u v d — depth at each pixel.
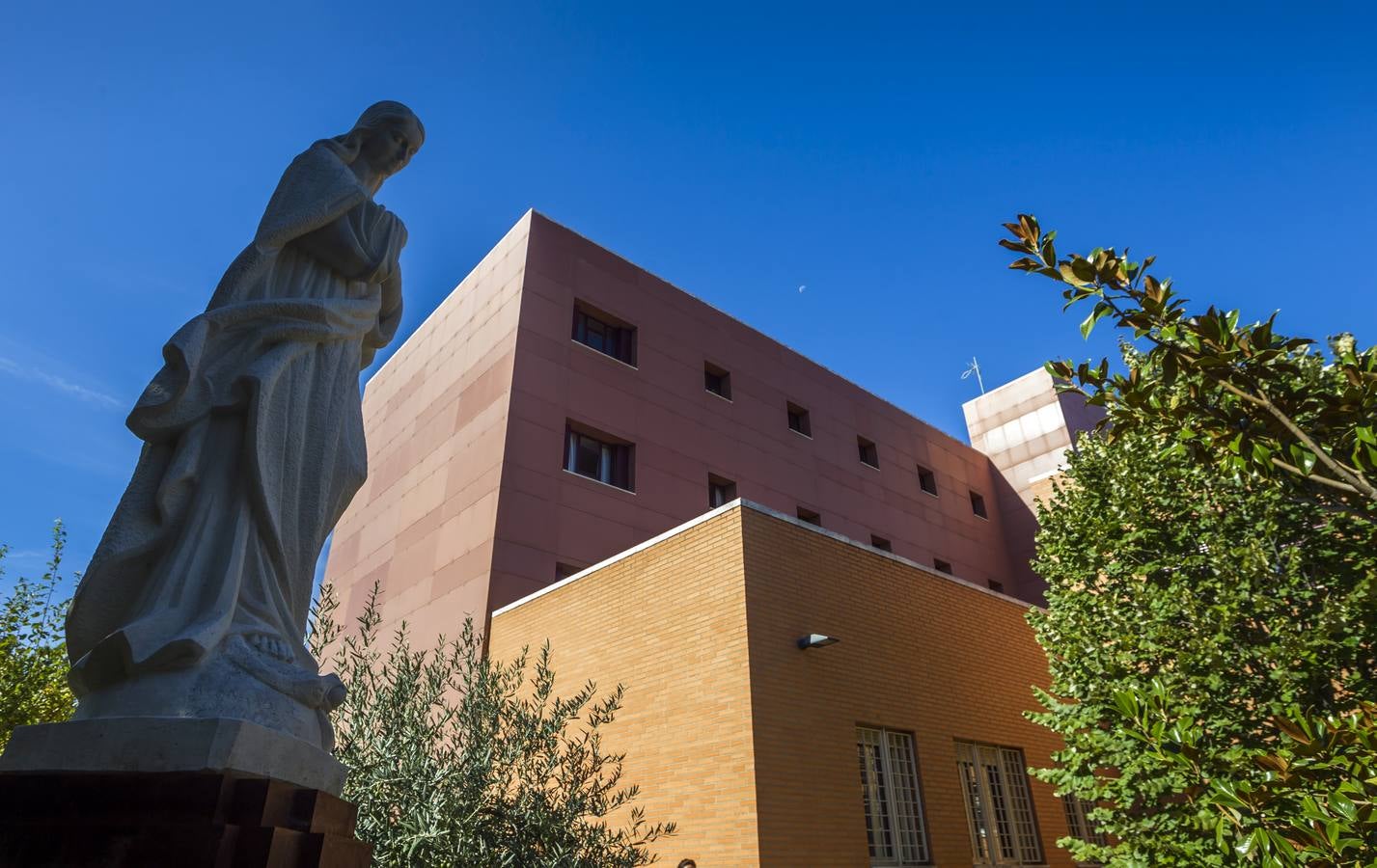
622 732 12.69
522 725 7.39
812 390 30.50
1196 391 5.09
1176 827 9.49
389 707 7.09
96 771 3.13
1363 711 4.42
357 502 26.83
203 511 4.02
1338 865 4.24
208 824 2.99
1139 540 11.35
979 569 34.44
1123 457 11.80
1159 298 4.89
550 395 21.72
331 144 5.29
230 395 4.26
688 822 11.11
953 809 13.11
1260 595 9.52
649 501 22.50
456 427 22.66
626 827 11.84
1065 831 15.11
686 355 26.27
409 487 23.81
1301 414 4.88
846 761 11.85
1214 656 9.21
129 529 3.88
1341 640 9.09
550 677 8.27
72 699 12.78
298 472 4.46
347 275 5.11
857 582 13.73
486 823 6.55
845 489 29.64
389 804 6.20
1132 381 5.58
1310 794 4.64
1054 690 11.83
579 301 24.08
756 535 12.38
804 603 12.57
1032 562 13.02
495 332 22.94
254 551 4.11
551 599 15.73
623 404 23.41
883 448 32.59
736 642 11.59
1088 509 12.19
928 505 33.41
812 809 11.02
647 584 13.53
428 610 20.09
